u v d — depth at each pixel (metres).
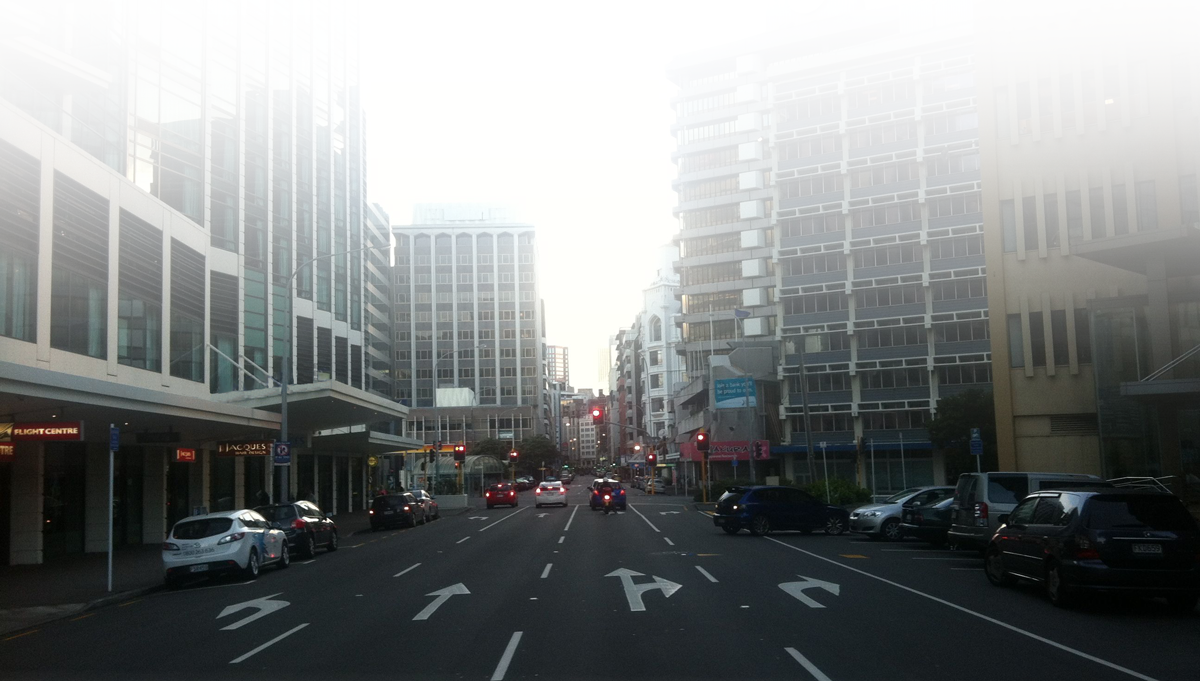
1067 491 13.83
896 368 65.44
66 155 24.83
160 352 31.41
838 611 12.98
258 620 13.45
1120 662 9.48
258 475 42.84
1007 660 9.58
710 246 78.00
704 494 52.66
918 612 12.87
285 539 22.70
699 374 77.31
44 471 25.38
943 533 23.38
